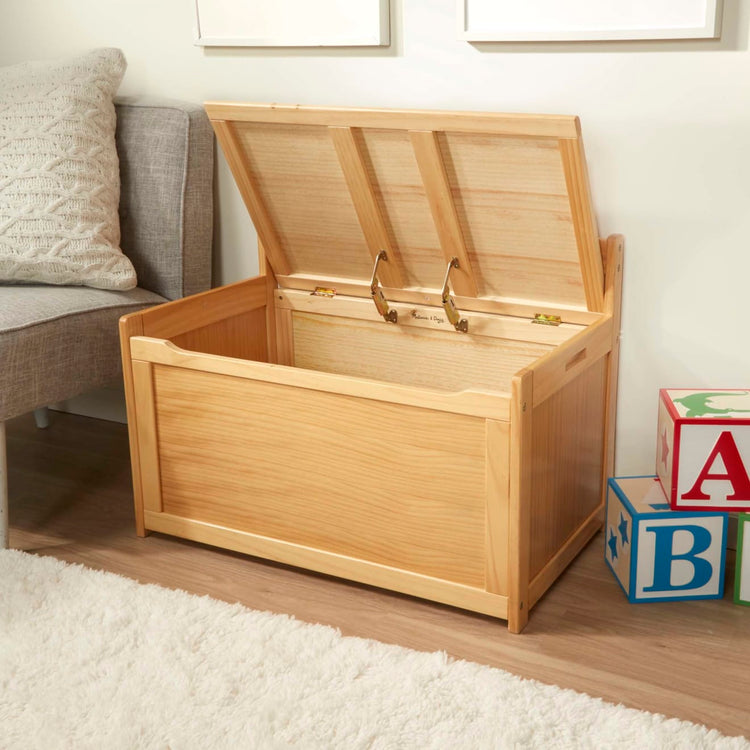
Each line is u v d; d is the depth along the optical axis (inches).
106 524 76.0
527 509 58.9
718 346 68.1
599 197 69.0
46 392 70.9
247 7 76.6
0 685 55.1
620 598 64.6
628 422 72.9
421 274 74.9
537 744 49.5
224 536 70.1
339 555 65.9
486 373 75.3
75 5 85.9
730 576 67.7
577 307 70.2
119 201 81.5
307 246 78.4
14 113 77.1
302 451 65.0
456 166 65.7
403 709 52.3
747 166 63.6
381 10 71.1
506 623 61.7
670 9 62.1
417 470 61.1
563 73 67.4
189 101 82.3
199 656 57.2
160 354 68.1
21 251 74.4
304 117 67.5
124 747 49.9
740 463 61.2
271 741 49.8
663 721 51.3
